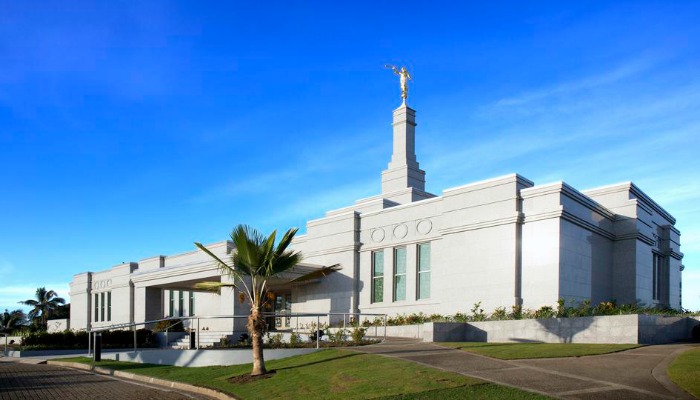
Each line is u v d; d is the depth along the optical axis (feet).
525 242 86.12
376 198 124.36
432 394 37.60
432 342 67.87
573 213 85.87
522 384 38.42
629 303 94.48
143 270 147.74
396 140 127.85
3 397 50.78
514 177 87.97
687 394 33.68
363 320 109.50
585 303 78.89
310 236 123.13
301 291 122.21
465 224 93.25
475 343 64.49
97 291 165.58
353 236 113.60
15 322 236.22
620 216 98.12
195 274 115.85
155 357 73.10
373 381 43.39
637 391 35.06
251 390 47.96
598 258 92.73
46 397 50.47
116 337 109.29
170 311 145.79
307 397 42.29
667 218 116.98
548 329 68.39
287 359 60.70
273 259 55.31
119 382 60.18
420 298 102.63
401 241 106.22
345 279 113.39
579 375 40.83
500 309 82.43
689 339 70.79
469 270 91.71
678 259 119.65
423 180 127.54
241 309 102.17
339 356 56.39
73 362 79.41
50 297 244.63
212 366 64.80
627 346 56.49
